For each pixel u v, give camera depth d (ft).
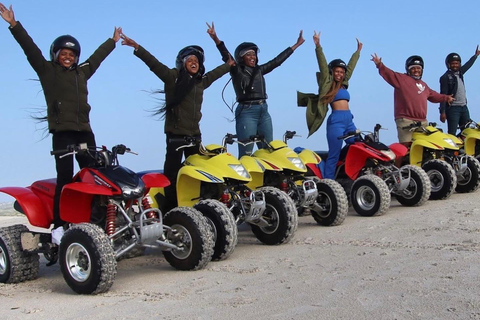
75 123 19.88
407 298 13.88
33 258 19.66
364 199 28.78
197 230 18.74
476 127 36.45
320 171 29.37
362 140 29.55
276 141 25.05
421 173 30.19
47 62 19.89
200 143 21.36
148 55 22.30
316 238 23.50
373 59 34.58
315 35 31.19
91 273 16.49
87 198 18.35
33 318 14.57
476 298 13.52
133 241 17.89
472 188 34.27
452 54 38.40
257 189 23.43
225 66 24.38
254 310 13.78
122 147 18.56
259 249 22.20
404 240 21.61
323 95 30.53
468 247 19.39
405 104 33.91
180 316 13.74
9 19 18.95
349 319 12.63
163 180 19.43
